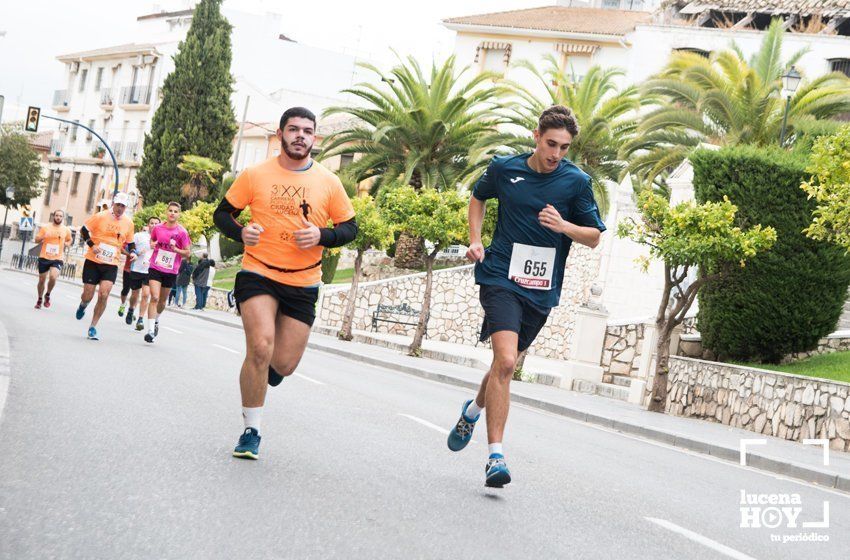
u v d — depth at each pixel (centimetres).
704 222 1816
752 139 3116
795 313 1969
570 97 4025
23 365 1188
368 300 3825
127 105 8119
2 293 2928
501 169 740
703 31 4975
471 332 3794
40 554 469
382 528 584
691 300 1919
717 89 3109
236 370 1458
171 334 2095
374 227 3072
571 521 681
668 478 1007
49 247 2277
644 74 5081
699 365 1934
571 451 1122
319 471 739
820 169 1609
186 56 6781
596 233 723
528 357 3369
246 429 755
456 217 2802
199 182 6681
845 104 3081
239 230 747
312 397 1265
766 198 1956
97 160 8419
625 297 3500
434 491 719
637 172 3684
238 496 626
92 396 999
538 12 6191
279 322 770
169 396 1066
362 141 4422
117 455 717
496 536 601
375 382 1703
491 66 5997
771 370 1856
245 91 7956
